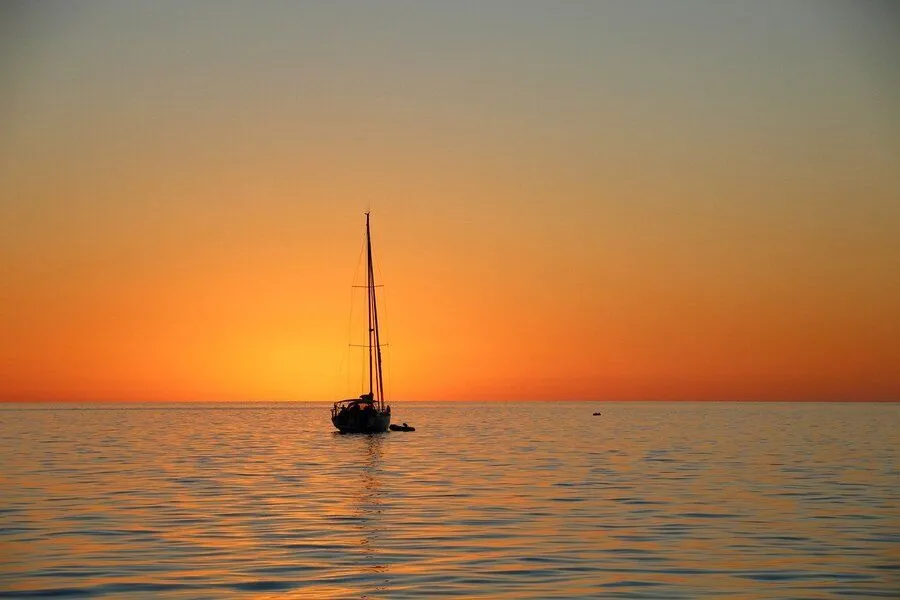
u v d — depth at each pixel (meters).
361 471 61.84
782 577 27.78
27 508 42.31
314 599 25.16
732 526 37.16
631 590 26.16
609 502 44.75
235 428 139.00
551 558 30.56
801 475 58.78
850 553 31.52
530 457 75.50
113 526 37.06
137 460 71.56
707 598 25.28
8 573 28.28
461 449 86.38
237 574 28.16
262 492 48.94
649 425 156.12
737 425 155.38
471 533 35.47
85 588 26.36
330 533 35.41
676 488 50.94
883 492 48.94
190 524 37.56
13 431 125.06
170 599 25.14
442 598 25.25
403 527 36.84
